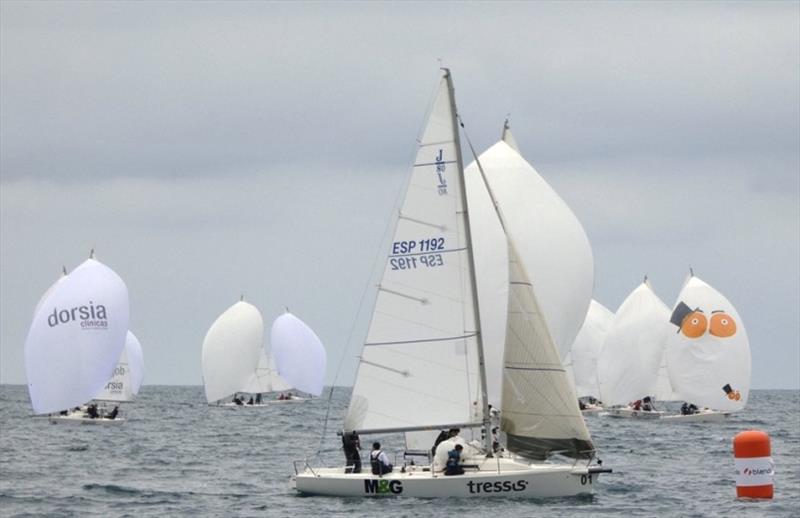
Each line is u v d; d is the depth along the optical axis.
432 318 143.75
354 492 142.50
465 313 143.25
